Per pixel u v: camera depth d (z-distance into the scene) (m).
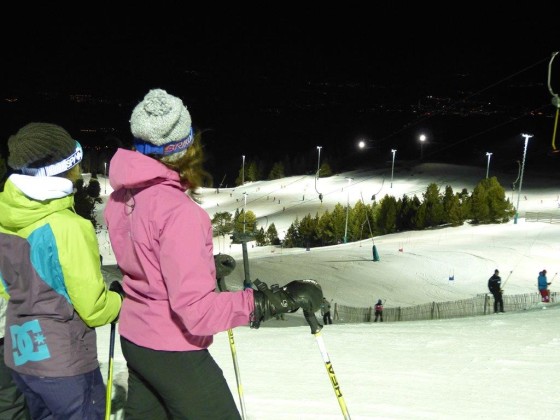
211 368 2.55
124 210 2.51
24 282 2.67
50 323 2.68
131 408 2.73
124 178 2.43
